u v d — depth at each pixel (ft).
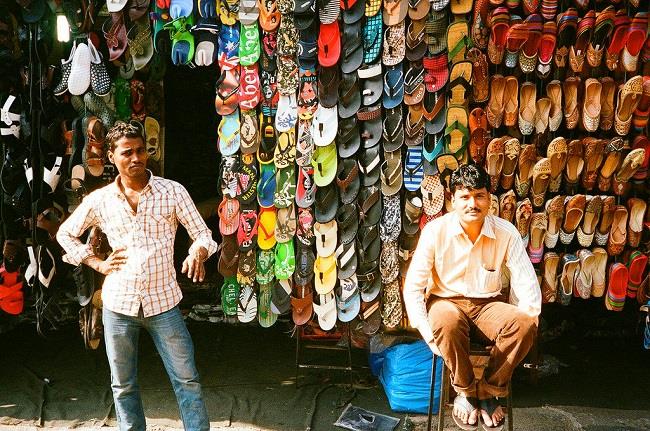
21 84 10.23
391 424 9.82
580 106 10.16
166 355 7.84
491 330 7.96
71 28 9.95
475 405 7.86
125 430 7.96
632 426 9.80
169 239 7.68
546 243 10.24
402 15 9.66
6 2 10.00
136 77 10.63
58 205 10.43
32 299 13.87
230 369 11.71
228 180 10.17
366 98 9.87
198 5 9.78
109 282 7.63
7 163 10.17
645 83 9.93
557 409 10.30
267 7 9.78
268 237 10.25
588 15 9.64
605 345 12.99
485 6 9.56
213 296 14.44
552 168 10.07
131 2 9.83
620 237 10.30
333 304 10.27
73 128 10.06
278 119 9.97
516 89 10.02
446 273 8.36
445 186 9.93
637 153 9.80
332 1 9.68
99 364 11.70
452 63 9.64
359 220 10.30
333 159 10.11
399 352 10.21
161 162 10.73
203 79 16.31
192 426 7.96
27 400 10.25
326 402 10.48
